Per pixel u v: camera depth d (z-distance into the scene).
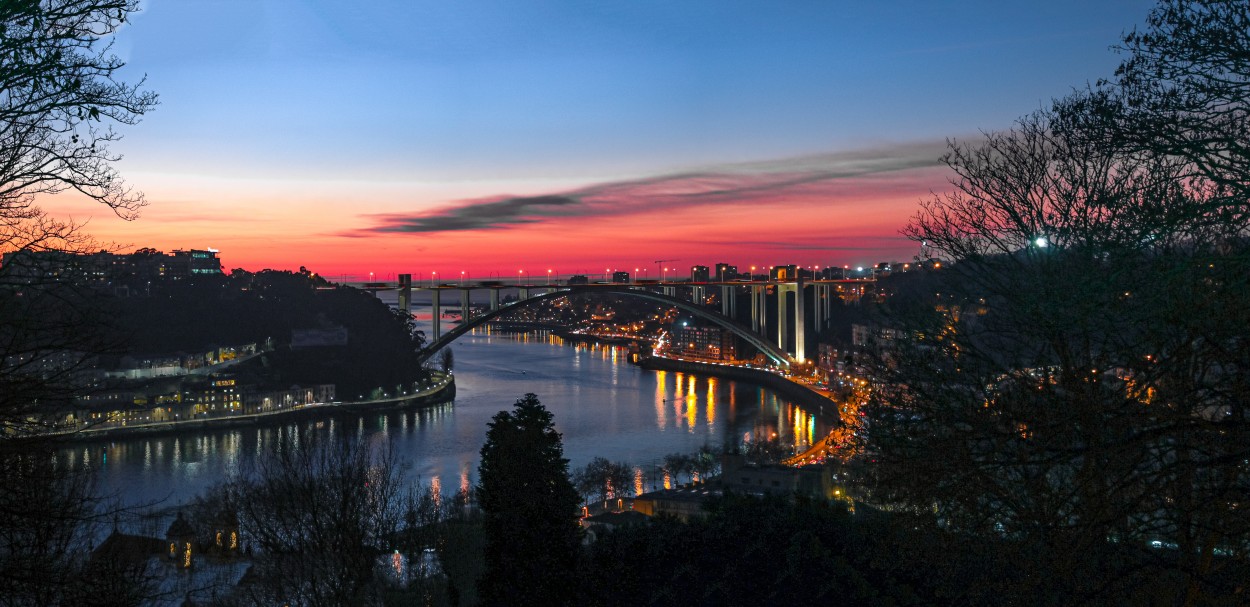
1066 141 13.80
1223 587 9.47
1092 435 10.70
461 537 20.59
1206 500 9.14
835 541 16.77
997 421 13.05
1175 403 9.66
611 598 17.05
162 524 43.19
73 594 12.52
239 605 22.33
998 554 12.94
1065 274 12.46
